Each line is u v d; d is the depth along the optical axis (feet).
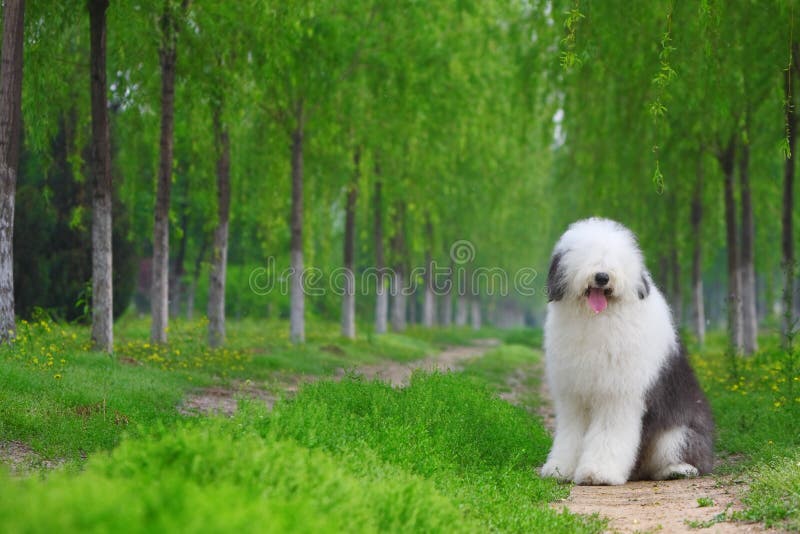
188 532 11.87
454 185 112.98
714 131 65.77
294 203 77.05
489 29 82.58
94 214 48.01
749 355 74.84
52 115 53.26
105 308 47.96
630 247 26.99
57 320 68.90
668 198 92.94
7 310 40.09
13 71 39.58
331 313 137.49
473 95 87.76
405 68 74.08
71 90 57.52
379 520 16.81
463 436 29.78
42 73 47.44
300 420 22.25
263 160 77.05
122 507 12.43
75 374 37.76
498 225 135.23
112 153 74.38
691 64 48.65
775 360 55.88
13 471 23.29
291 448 18.28
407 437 25.59
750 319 75.36
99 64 47.29
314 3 55.01
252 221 100.99
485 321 269.23
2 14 43.29
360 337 95.86
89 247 73.05
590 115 66.13
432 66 76.64
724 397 43.83
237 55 57.26
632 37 51.31
